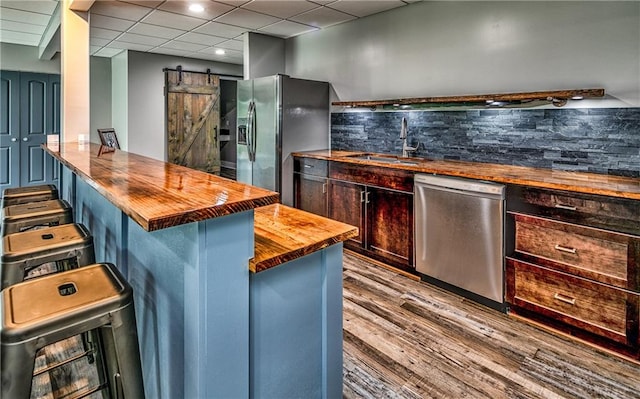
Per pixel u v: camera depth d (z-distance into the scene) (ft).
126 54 19.01
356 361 6.73
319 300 4.73
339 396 5.08
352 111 14.12
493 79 10.33
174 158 20.85
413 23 12.01
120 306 3.72
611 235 6.64
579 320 7.16
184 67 20.75
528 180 7.62
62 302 3.59
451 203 8.89
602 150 8.55
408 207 10.04
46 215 7.30
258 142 14.24
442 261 9.27
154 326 4.80
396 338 7.45
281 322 4.29
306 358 4.65
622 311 6.64
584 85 8.78
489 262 8.34
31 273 9.00
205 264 3.42
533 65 9.57
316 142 14.65
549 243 7.42
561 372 6.45
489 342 7.32
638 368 6.53
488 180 8.23
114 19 13.53
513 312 8.21
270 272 4.10
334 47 14.52
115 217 6.13
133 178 4.93
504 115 10.14
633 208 6.38
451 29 11.11
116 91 20.74
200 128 21.67
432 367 6.57
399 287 9.69
